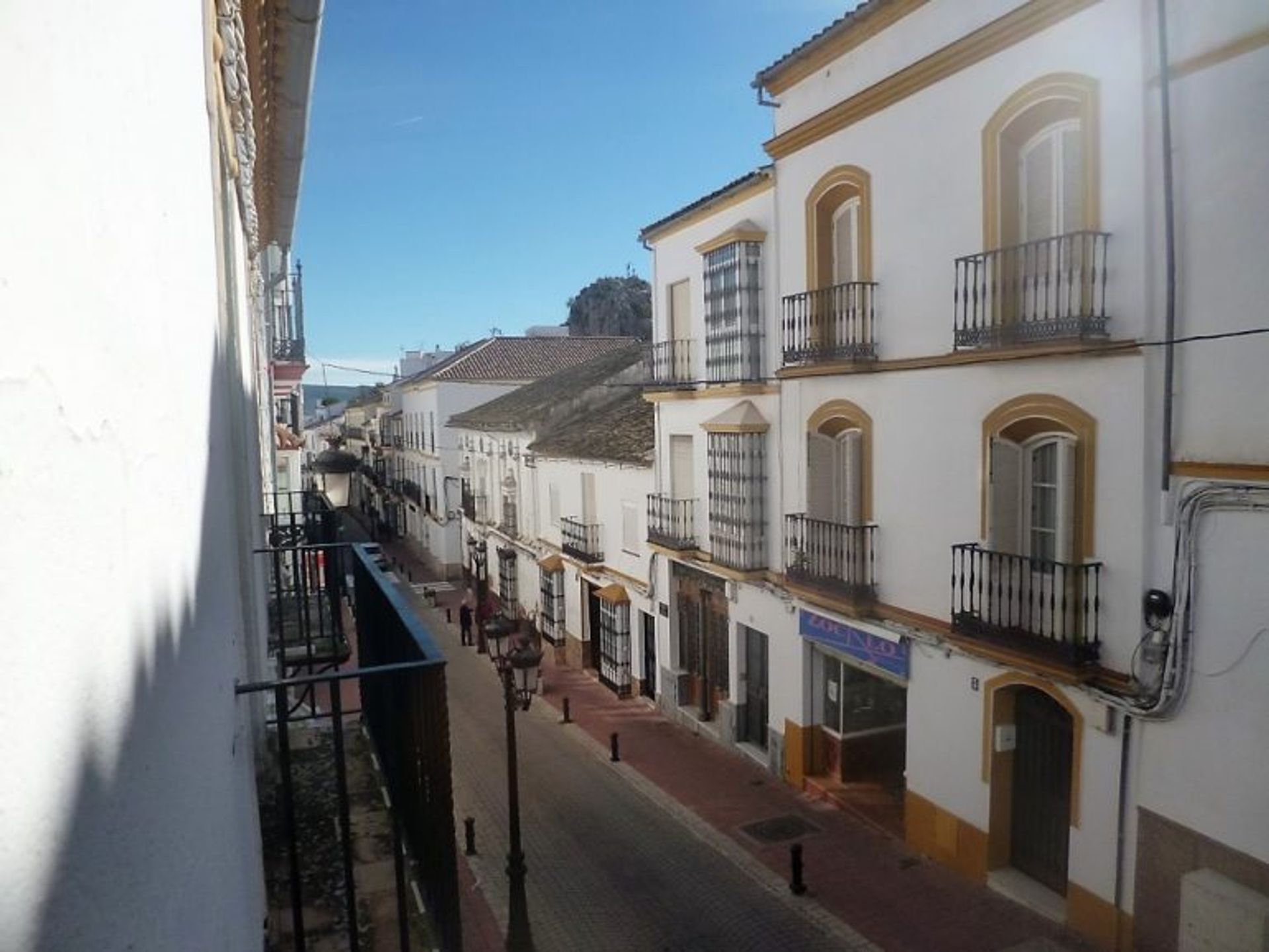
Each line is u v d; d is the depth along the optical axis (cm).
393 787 443
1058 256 973
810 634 1483
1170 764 902
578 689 2291
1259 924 800
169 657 182
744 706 1758
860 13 1203
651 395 1867
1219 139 815
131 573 152
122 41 161
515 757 1091
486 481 3344
